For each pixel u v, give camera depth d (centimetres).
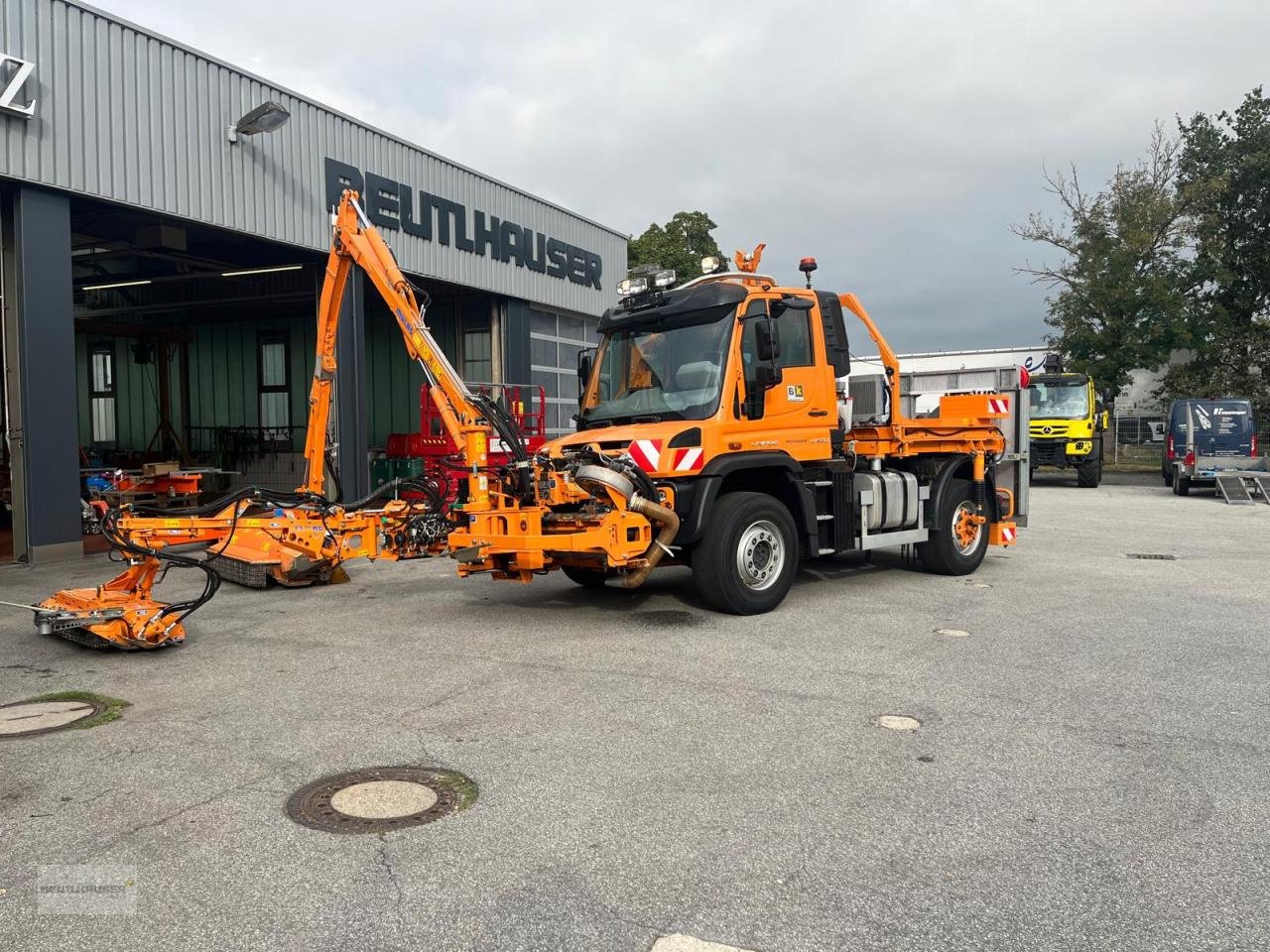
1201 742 473
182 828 375
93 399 2428
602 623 764
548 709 529
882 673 603
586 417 861
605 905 313
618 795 406
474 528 738
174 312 2270
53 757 457
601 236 2244
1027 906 312
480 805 396
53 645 700
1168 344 3331
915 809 391
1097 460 2545
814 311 870
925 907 312
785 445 825
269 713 527
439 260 1680
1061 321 3434
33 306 1069
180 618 693
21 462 1087
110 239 1545
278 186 1356
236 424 2284
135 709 536
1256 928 299
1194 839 363
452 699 551
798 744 471
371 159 1527
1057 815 385
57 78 1070
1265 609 818
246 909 312
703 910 310
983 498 1041
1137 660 636
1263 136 3738
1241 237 3850
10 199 1083
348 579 1002
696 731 491
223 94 1272
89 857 350
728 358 775
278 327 2216
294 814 388
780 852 352
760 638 706
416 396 2116
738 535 776
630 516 705
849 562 1105
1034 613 801
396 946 290
